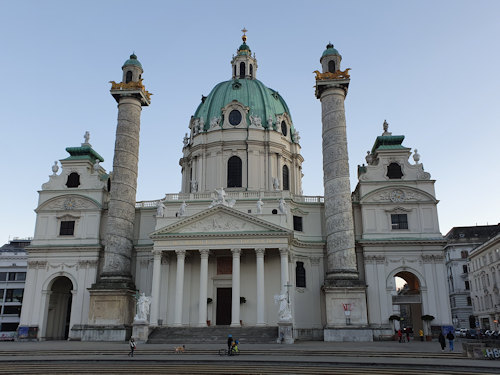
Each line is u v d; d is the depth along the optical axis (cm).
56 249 5784
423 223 5544
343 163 5331
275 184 6106
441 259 5412
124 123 5703
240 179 6366
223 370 2673
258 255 5041
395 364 2703
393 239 5478
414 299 5356
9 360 3067
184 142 7125
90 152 6294
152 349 3709
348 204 5250
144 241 5891
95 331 5044
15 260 8419
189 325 5059
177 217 5362
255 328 4631
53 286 5978
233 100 6644
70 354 3506
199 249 5119
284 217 5188
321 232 5862
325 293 5112
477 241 9112
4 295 8244
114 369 2752
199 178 6431
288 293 4797
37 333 5531
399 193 5656
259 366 2780
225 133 6525
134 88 5747
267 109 6762
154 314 4991
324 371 2603
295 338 5309
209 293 5369
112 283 5219
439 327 5184
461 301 8919
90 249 5753
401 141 6031
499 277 7125
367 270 5456
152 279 5550
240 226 5169
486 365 2623
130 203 5566
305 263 5688
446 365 2627
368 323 5275
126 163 5584
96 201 5919
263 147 6488
